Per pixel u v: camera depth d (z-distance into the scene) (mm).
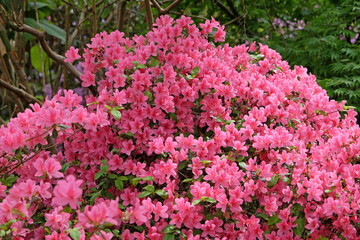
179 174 2107
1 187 1938
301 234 1984
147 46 2266
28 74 6457
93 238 1634
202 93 2199
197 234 1879
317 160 2131
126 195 1990
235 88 2322
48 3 4406
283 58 4258
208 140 2053
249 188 1896
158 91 2107
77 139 2209
